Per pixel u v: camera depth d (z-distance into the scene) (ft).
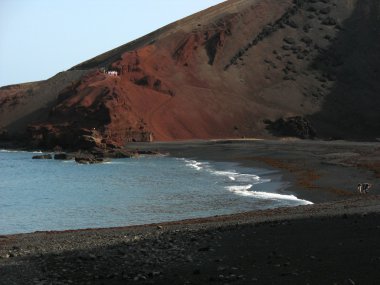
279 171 189.98
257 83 515.91
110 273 43.16
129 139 380.99
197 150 319.88
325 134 458.91
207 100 469.98
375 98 508.94
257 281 37.17
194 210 116.26
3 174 227.40
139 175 206.49
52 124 394.93
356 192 126.52
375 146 304.30
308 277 37.19
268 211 93.97
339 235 52.85
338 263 40.60
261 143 349.61
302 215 77.30
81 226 101.45
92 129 367.04
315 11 602.85
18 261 51.96
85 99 403.13
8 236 78.02
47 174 223.92
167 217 108.58
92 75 448.65
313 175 167.02
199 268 42.63
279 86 516.32
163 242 57.52
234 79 513.86
